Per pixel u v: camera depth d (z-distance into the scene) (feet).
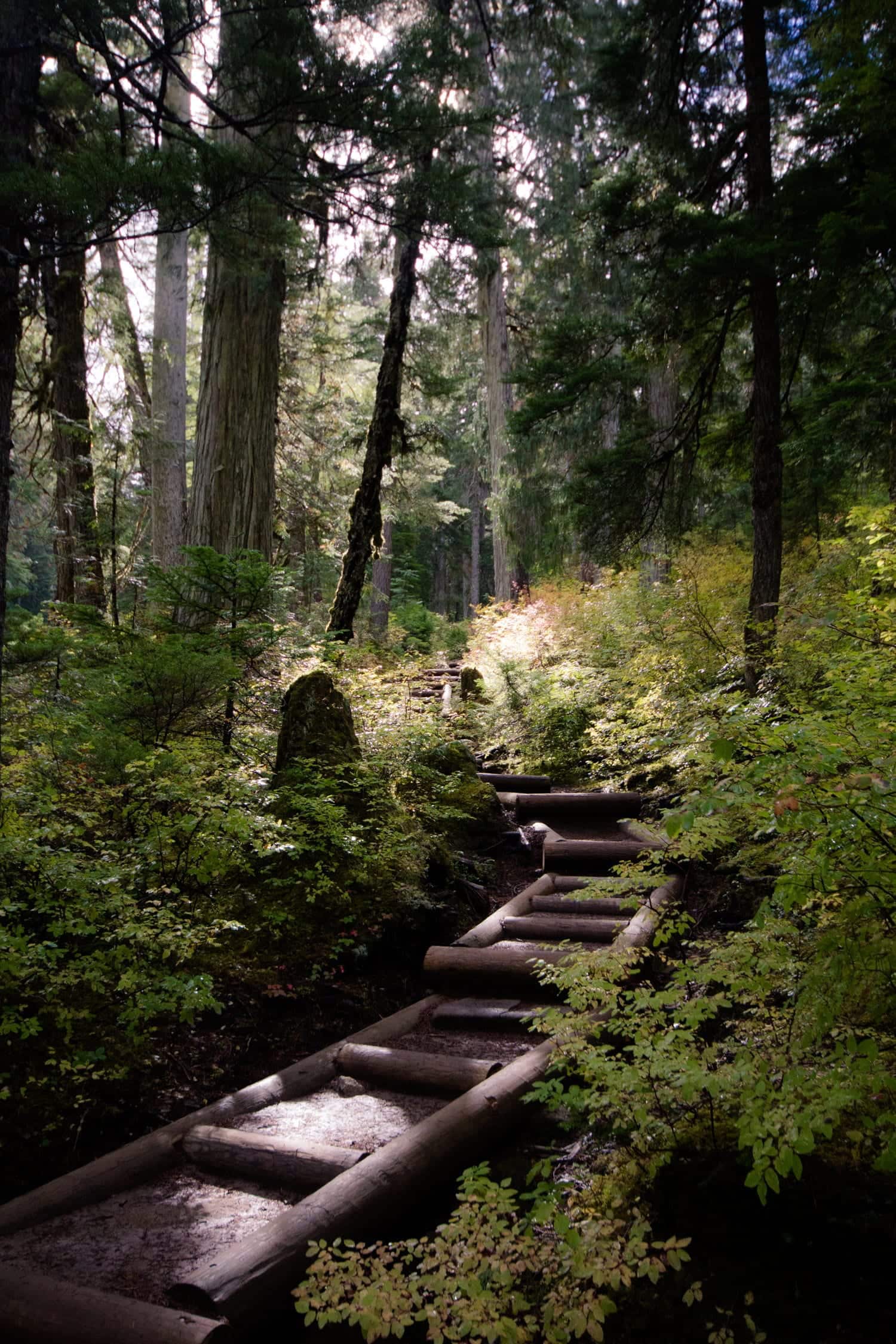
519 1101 11.30
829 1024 8.74
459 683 42.06
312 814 18.02
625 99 29.07
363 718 26.22
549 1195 8.50
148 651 20.31
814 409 22.81
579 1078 12.04
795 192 23.63
